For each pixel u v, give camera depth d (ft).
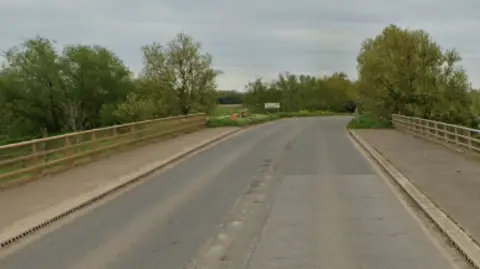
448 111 152.66
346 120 212.43
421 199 39.32
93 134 66.54
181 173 57.00
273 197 42.09
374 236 29.81
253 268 24.34
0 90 198.39
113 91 216.33
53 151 55.42
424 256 25.99
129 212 37.24
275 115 241.35
